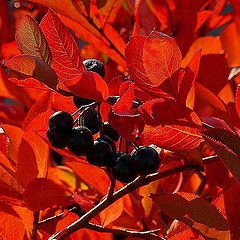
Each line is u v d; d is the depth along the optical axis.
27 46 0.53
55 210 0.62
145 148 0.53
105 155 0.53
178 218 0.53
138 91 0.54
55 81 0.52
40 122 0.56
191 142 0.53
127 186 0.55
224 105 0.55
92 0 0.64
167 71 0.52
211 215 0.53
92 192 0.64
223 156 0.51
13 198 0.58
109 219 0.58
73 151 0.53
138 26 0.64
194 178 0.64
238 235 0.54
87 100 0.54
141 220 0.61
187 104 0.55
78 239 0.58
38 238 0.59
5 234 0.57
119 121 0.53
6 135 0.60
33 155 0.58
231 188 0.54
